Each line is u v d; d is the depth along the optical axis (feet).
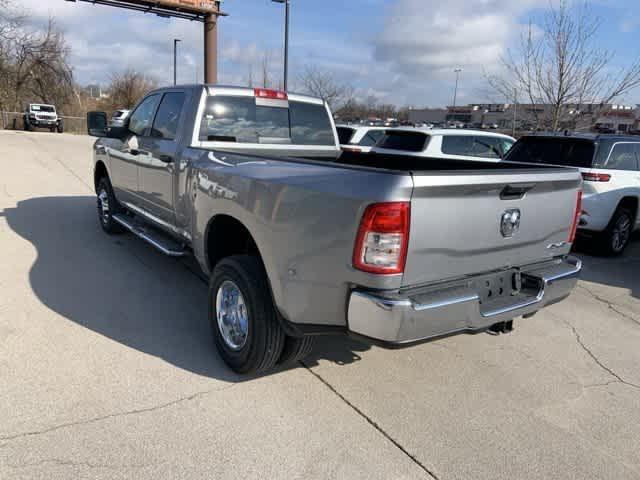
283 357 11.03
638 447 9.70
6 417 9.32
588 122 46.39
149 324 13.70
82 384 10.57
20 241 21.03
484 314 9.53
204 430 9.30
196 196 12.98
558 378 12.26
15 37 129.70
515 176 9.57
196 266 18.84
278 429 9.47
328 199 8.83
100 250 20.31
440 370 12.26
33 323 13.33
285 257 9.70
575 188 11.46
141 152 17.07
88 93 170.30
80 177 40.68
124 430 9.15
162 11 76.38
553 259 11.67
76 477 7.95
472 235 9.21
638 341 14.88
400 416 10.18
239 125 15.28
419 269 8.63
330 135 17.63
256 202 10.38
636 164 25.08
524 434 9.87
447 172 8.54
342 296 8.89
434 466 8.77
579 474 8.82
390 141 32.60
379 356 12.75
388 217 8.09
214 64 81.05
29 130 114.93
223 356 11.63
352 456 8.87
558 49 43.83
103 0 71.51
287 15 62.59
